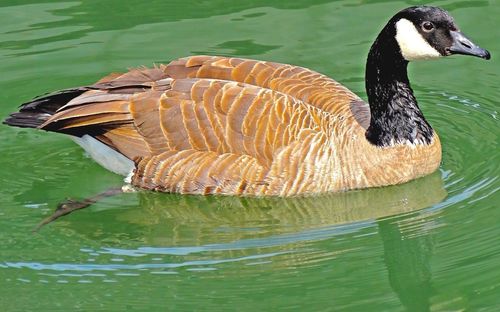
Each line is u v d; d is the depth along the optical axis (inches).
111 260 515.2
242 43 725.9
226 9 775.1
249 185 557.3
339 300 479.2
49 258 518.0
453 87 697.6
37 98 600.7
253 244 530.3
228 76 577.3
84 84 676.1
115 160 577.9
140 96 565.0
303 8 775.7
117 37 732.0
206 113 556.1
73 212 565.0
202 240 535.8
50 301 478.6
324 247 526.9
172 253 521.3
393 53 570.9
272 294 484.1
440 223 544.4
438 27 559.8
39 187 586.9
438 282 494.0
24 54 709.9
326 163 558.3
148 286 490.0
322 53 716.0
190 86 564.1
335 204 569.3
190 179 560.4
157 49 716.7
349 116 574.9
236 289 487.5
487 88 693.3
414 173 581.0
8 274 501.0
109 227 551.2
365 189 573.6
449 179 588.7
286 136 553.9
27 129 647.8
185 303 476.4
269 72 583.8
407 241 530.3
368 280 497.4
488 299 477.1
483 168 597.9
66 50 714.8
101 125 566.3
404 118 577.3
